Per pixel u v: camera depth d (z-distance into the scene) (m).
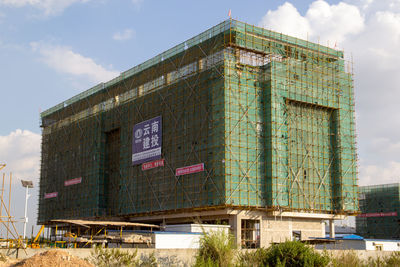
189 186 82.62
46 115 134.50
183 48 89.69
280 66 84.06
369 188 139.75
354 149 90.62
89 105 116.38
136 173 96.62
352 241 77.69
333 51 93.31
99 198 106.62
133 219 96.94
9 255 44.09
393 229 130.62
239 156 77.94
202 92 82.94
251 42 82.75
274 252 41.19
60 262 35.97
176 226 66.56
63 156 123.38
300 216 81.81
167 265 47.50
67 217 117.00
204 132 81.25
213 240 41.44
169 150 88.69
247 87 81.38
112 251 43.69
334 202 87.19
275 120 81.25
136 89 101.06
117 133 108.12
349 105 92.00
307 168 84.81
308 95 86.50
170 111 89.75
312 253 41.38
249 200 77.25
